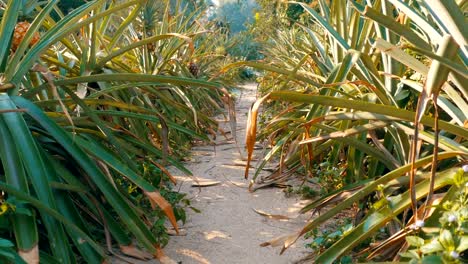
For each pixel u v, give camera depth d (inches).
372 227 83.0
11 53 115.9
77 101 105.3
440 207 79.0
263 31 578.9
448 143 95.3
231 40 546.3
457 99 88.4
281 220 129.0
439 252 69.6
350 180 131.0
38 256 75.5
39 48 102.0
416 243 71.8
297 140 136.2
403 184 98.3
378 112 87.0
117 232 100.3
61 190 94.5
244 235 118.6
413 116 86.4
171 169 179.9
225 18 528.4
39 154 88.0
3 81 98.4
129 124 172.1
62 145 94.0
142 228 95.3
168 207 94.0
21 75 99.9
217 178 169.2
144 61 227.6
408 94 121.3
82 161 94.5
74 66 160.4
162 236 109.4
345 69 111.0
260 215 132.6
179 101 229.5
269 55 382.0
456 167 91.2
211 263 102.9
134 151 122.2
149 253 104.0
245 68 646.5
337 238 101.3
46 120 95.3
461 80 77.1
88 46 156.4
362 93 132.8
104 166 100.6
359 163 128.0
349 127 128.6
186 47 277.9
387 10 121.8
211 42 459.2
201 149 215.9
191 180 166.6
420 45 74.6
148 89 154.1
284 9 522.9
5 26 101.0
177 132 209.8
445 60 63.9
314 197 145.2
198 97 249.3
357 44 145.0
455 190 79.9
